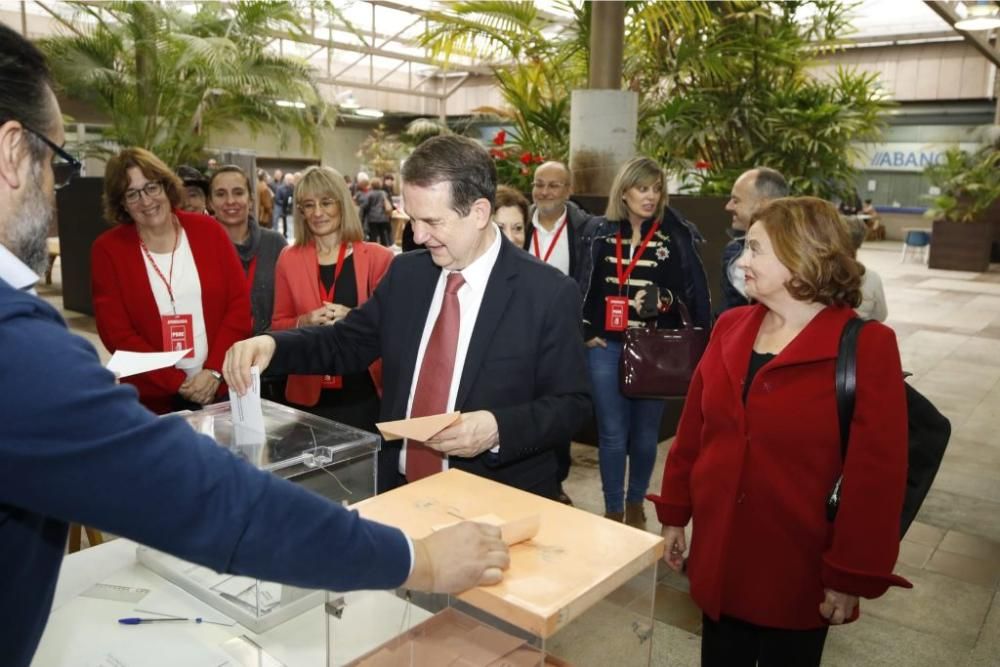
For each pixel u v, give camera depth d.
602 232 3.05
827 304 1.43
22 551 0.69
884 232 18.31
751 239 1.47
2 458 0.60
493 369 1.54
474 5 5.49
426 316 1.65
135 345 2.49
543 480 1.65
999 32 12.51
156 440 0.65
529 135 5.27
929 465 1.47
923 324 7.83
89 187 7.20
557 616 0.83
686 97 6.02
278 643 1.13
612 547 0.97
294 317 2.77
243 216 3.12
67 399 0.61
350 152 22.25
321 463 1.22
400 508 1.08
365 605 0.98
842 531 1.35
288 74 7.45
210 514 0.66
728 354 1.53
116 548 1.41
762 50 6.18
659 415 3.10
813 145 6.09
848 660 2.31
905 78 16.84
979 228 12.33
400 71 20.34
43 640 1.10
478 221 1.47
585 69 5.63
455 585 0.83
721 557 1.48
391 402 1.65
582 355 1.60
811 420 1.39
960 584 2.79
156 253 2.52
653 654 2.30
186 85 6.93
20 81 0.70
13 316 0.62
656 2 5.45
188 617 1.18
